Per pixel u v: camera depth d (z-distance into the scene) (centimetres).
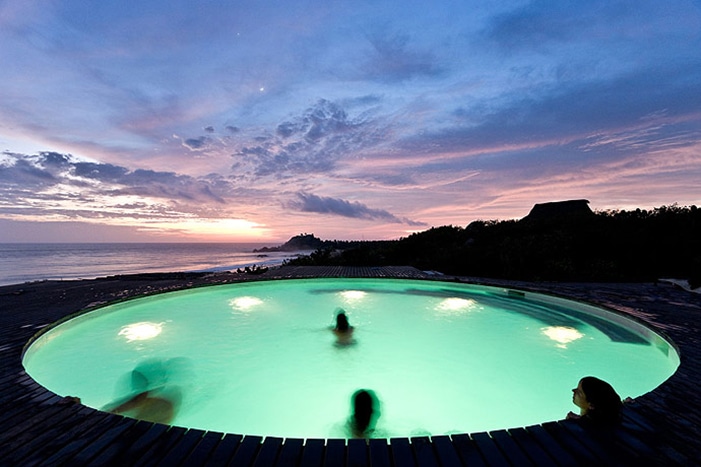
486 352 562
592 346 556
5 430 204
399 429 359
